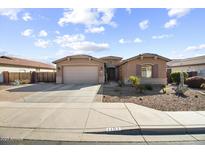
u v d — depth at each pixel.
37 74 29.05
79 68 24.33
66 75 24.47
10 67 27.97
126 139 5.56
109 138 5.63
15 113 8.15
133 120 7.03
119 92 15.33
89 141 5.40
